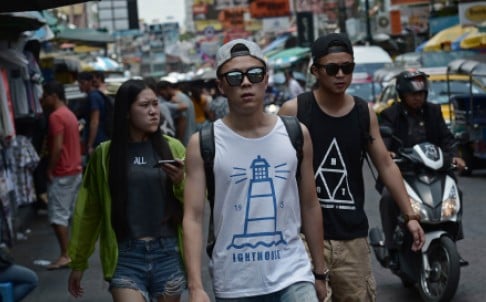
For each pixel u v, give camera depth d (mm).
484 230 12414
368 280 6207
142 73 85000
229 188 4871
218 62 4961
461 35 28203
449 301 8328
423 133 8734
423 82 8570
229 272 4867
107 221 6113
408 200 6477
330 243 6113
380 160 6301
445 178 8570
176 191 6152
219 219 4898
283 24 70312
